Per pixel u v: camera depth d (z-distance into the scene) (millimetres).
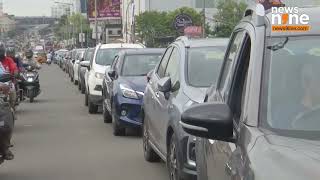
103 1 70125
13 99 12359
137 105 12164
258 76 3605
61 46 151000
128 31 75312
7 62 14969
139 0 82875
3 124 8031
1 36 138750
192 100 7141
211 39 9148
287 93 3502
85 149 11195
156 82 9164
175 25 41438
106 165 9617
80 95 25891
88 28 98125
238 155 3451
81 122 15562
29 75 21328
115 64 14211
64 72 55781
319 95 3451
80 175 8883
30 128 14445
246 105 3604
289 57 3631
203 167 4637
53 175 8914
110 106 13758
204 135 3531
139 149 11055
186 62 8336
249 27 4055
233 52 4582
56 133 13477
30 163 9898
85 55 27188
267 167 2957
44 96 25375
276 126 3381
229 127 3531
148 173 8945
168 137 7688
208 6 81500
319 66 3561
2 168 9508
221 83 4844
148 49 14016
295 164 2848
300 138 3236
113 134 13008
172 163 7465
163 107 8062
